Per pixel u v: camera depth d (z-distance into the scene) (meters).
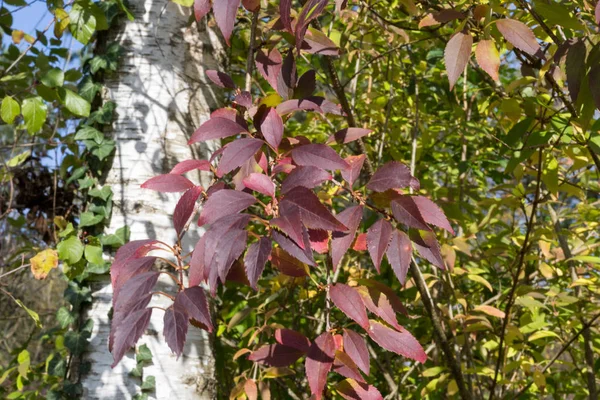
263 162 1.12
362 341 1.09
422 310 2.18
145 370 1.58
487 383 2.14
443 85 2.37
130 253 1.07
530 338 1.71
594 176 2.13
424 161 2.41
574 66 1.12
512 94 1.51
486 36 1.18
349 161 1.14
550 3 1.27
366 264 2.38
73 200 2.18
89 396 1.58
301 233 0.97
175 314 0.98
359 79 2.49
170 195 1.67
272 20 1.42
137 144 1.68
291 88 1.26
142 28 1.73
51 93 1.69
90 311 1.63
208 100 1.76
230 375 2.11
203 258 1.02
